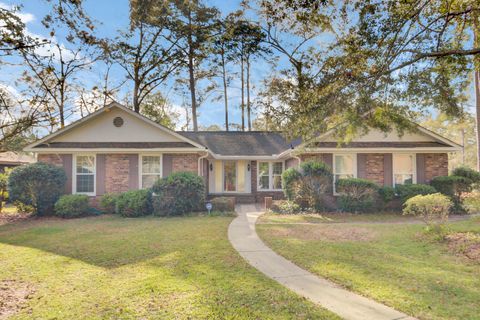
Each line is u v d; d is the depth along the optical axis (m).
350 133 8.34
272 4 11.33
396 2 6.56
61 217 12.34
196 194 12.88
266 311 3.81
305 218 11.80
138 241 7.71
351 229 9.26
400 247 6.96
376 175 14.10
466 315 3.68
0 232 9.27
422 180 14.13
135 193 12.46
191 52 24.28
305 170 13.19
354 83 7.20
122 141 14.21
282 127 14.12
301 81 9.22
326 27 8.47
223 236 8.34
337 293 4.39
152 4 20.73
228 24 20.95
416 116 7.81
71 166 13.82
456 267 5.52
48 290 4.57
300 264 5.80
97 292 4.46
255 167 18.64
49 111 4.09
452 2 6.78
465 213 12.70
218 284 4.73
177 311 3.82
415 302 4.04
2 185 14.73
